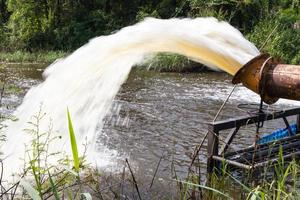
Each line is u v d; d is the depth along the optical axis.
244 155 7.99
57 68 8.16
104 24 34.62
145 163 9.11
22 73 23.09
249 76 5.45
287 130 9.91
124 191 7.34
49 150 8.59
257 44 27.27
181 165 9.08
